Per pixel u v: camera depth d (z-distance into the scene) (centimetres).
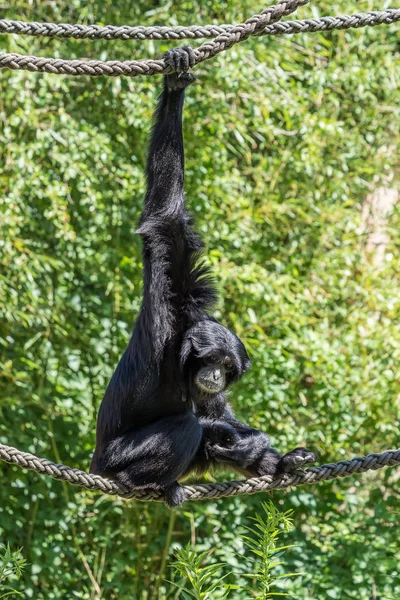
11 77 2178
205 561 2427
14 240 2184
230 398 2414
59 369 2522
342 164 2616
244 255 2497
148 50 2294
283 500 2498
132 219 2456
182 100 1281
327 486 2553
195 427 1348
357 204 2745
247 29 1147
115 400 1407
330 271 2534
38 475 2452
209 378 1385
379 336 2445
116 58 2402
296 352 2498
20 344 2467
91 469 1440
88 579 2511
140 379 1384
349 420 2481
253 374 2409
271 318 2481
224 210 2498
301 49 2550
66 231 2212
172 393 1407
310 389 2578
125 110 2434
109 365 2525
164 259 1361
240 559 2408
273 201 2530
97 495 2556
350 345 2491
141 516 2566
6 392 2411
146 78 2352
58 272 2491
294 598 2247
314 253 2608
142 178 2369
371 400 2455
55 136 2216
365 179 2745
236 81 2295
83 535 2541
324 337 2469
